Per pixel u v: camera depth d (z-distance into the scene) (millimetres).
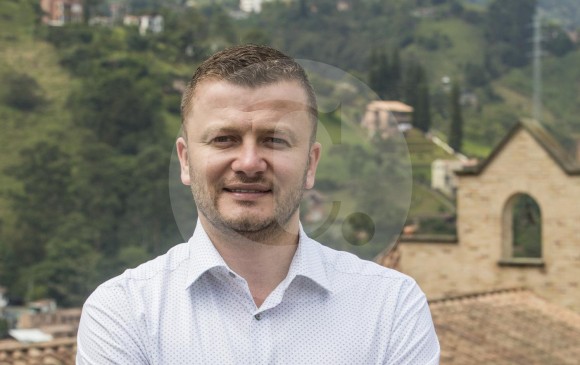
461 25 102312
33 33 103438
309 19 96312
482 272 20969
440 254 21047
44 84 95188
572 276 20516
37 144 83750
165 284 3205
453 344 16734
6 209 76875
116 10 111188
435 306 18453
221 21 102312
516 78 97938
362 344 3199
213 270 3156
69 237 73125
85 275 70875
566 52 101062
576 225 20578
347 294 3248
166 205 73875
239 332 3135
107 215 75312
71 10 108500
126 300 3178
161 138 82812
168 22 102312
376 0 100125
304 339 3168
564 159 20453
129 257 70875
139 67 92938
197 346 3119
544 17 102688
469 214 21094
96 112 85812
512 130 20844
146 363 3137
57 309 63812
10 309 65000
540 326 18797
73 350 12398
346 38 92562
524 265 20734
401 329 3254
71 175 79125
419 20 101750
